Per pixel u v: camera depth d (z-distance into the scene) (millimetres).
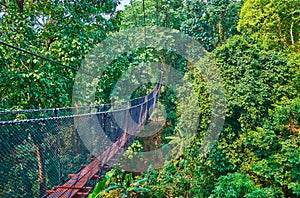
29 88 4863
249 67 6977
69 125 3082
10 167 1792
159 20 16188
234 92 6879
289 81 6832
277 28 10430
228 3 17391
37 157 2213
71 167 3133
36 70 4949
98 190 3469
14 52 4832
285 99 6504
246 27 11531
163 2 16609
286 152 5793
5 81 4668
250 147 6461
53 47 5977
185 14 17031
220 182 5980
